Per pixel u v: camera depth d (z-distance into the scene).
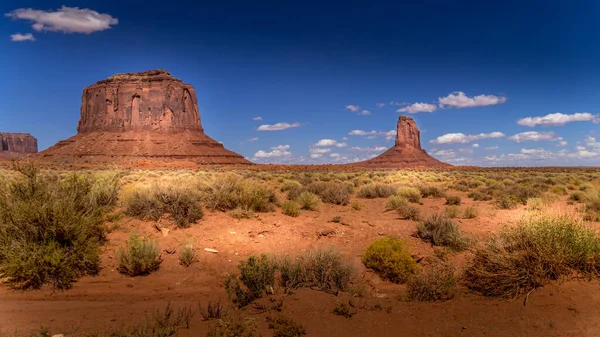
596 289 6.08
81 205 8.91
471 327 5.27
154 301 6.28
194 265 7.98
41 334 4.80
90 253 7.44
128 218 10.28
